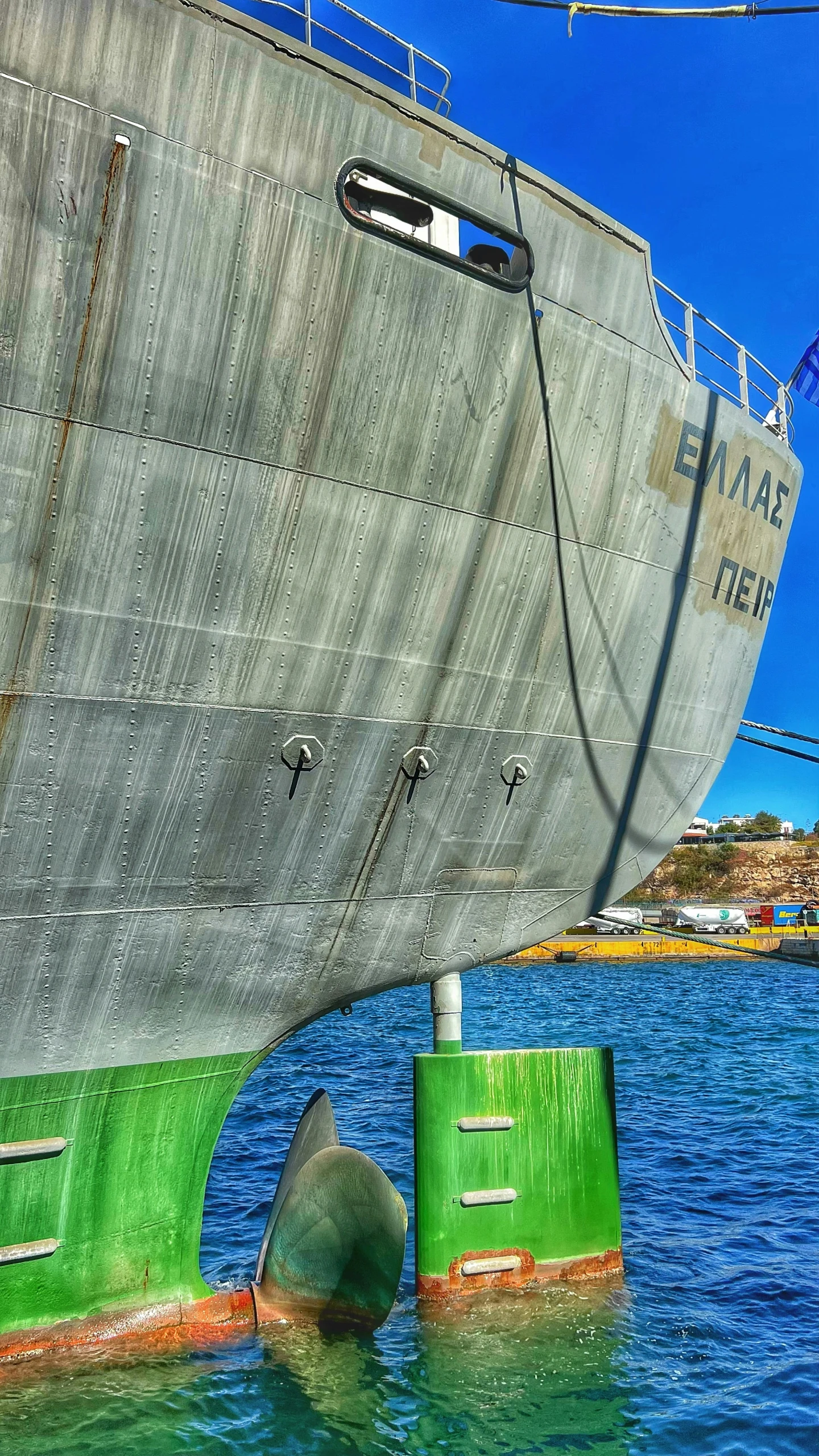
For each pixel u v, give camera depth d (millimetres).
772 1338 6160
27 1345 5238
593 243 6090
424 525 5570
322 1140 6645
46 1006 5129
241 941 5695
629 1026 23109
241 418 4848
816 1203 8969
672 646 7141
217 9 4555
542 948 48062
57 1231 5316
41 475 4453
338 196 4969
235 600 5055
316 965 6074
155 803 5133
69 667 4715
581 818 7020
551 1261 6758
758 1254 7676
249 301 4762
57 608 4617
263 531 5043
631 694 6969
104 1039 5352
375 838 6016
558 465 6055
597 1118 7039
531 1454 4809
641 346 6383
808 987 35531
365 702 5656
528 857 6852
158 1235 5688
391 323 5191
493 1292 6516
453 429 5531
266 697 5293
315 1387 5352
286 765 5484
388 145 5195
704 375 7215
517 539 5980
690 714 7508
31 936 4988
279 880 5715
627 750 7121
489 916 6824
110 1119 5473
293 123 4828
